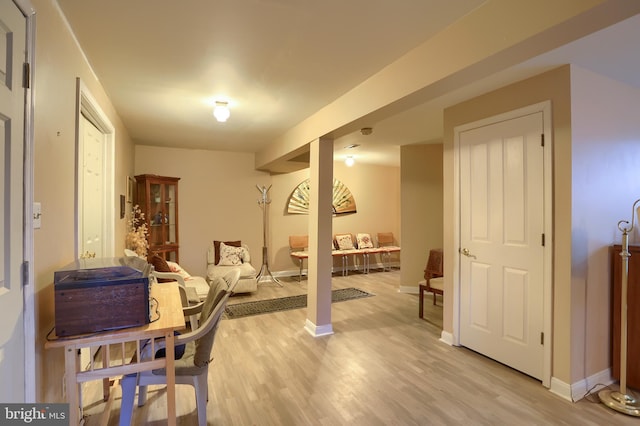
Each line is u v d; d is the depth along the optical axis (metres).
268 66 2.33
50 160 1.60
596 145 2.40
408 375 2.57
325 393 2.31
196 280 4.30
